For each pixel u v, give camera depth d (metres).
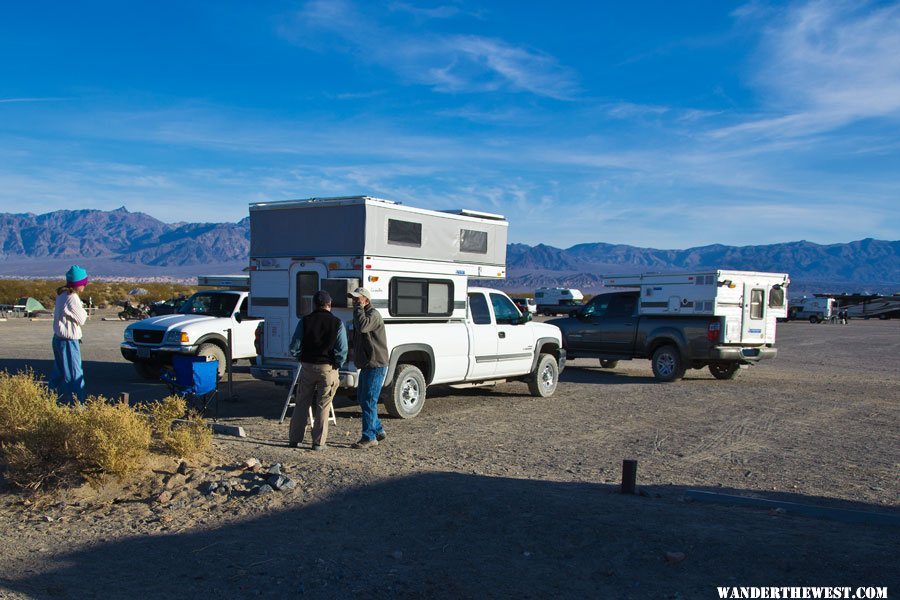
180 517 5.55
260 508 5.67
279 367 9.82
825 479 7.06
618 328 15.70
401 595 4.17
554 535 4.94
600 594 4.13
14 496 6.03
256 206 10.11
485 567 4.53
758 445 8.66
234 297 13.78
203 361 8.99
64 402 8.28
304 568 4.54
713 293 14.14
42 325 28.66
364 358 7.91
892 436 9.30
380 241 9.31
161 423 7.03
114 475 6.23
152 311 30.09
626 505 5.57
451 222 10.47
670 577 4.30
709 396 12.75
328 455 7.41
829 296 55.22
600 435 9.12
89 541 5.10
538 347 12.16
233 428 8.23
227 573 4.50
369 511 5.54
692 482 6.84
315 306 7.65
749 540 4.73
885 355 22.94
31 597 4.16
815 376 16.39
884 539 4.86
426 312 10.12
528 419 10.20
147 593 4.25
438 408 11.07
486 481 6.21
